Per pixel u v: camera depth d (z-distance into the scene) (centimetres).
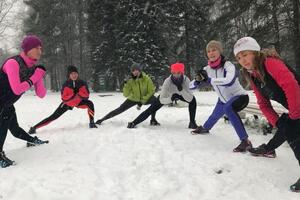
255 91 497
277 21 1939
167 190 456
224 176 502
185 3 3117
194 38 3177
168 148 626
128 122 898
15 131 643
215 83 632
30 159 581
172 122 894
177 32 3203
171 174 507
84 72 4631
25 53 551
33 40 548
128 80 863
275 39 1938
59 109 814
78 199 434
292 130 452
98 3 3394
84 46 4516
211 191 455
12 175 508
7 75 538
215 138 701
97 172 515
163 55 3105
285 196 438
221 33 2134
